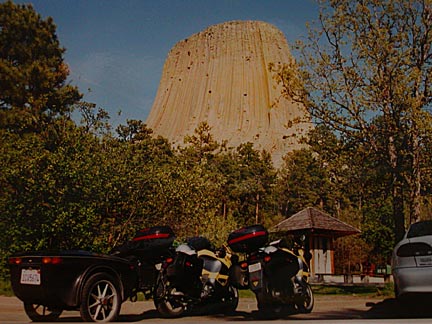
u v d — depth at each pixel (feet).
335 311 27.81
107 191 45.29
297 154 212.64
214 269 25.02
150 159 53.52
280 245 26.45
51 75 86.12
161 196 48.57
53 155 43.57
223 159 198.18
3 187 43.75
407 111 42.34
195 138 201.36
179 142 424.05
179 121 457.27
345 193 52.65
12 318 24.13
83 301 20.15
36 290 20.08
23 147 45.78
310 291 27.02
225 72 456.04
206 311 25.91
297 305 26.35
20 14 91.25
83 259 20.81
